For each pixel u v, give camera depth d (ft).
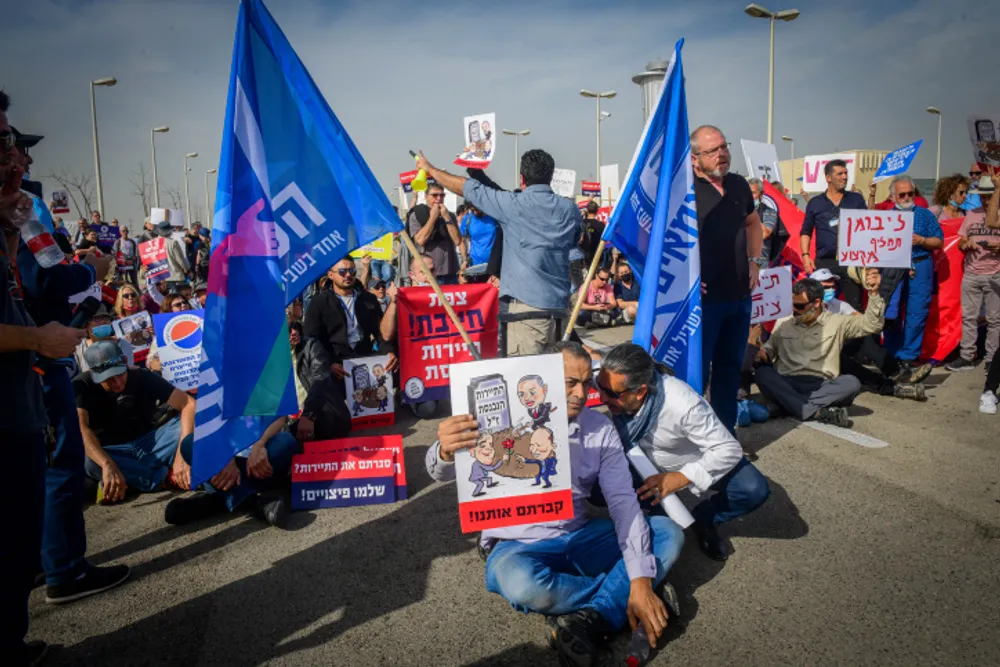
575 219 13.06
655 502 9.95
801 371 17.49
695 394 10.07
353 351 19.49
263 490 14.35
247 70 10.06
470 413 8.24
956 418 16.92
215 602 10.12
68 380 10.14
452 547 11.51
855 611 9.19
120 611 9.99
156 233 49.57
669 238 11.86
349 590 10.30
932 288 21.81
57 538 10.07
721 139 12.41
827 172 21.61
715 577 10.23
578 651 7.99
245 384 9.92
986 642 8.42
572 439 9.12
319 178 10.53
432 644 8.89
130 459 14.24
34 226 9.25
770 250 24.72
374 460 13.65
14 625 7.58
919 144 23.93
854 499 12.51
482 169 14.56
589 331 32.53
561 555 9.11
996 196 18.15
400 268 32.37
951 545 10.77
